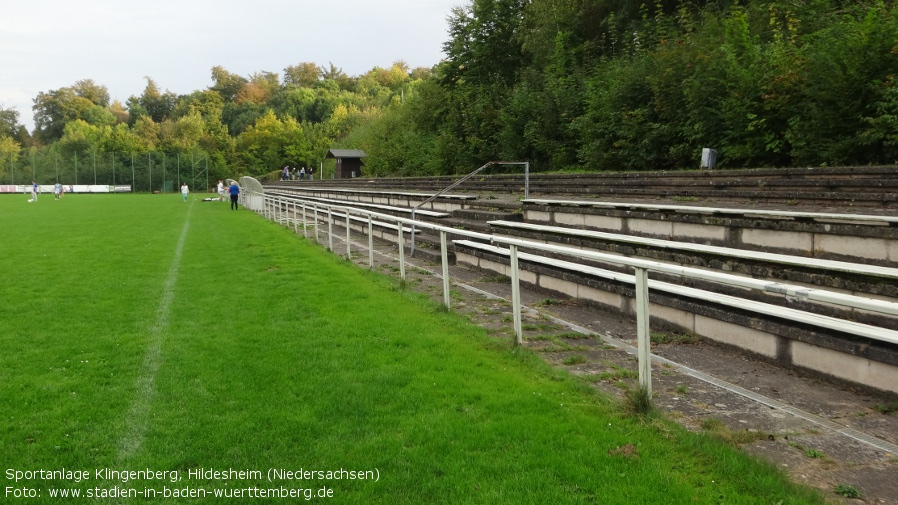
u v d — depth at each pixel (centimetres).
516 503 302
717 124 1447
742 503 295
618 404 422
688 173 1137
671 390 463
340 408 430
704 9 2012
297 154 8188
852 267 525
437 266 1151
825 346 479
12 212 3086
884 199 754
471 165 2695
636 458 342
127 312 764
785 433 381
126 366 539
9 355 577
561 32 2531
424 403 439
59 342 624
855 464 338
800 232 668
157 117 12962
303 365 534
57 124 11506
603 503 299
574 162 2100
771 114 1274
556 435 377
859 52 1087
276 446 373
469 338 621
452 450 361
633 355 562
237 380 497
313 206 1579
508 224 1117
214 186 8056
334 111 9050
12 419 421
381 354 564
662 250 746
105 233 1873
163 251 1402
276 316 731
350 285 931
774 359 526
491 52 3256
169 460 357
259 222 2314
